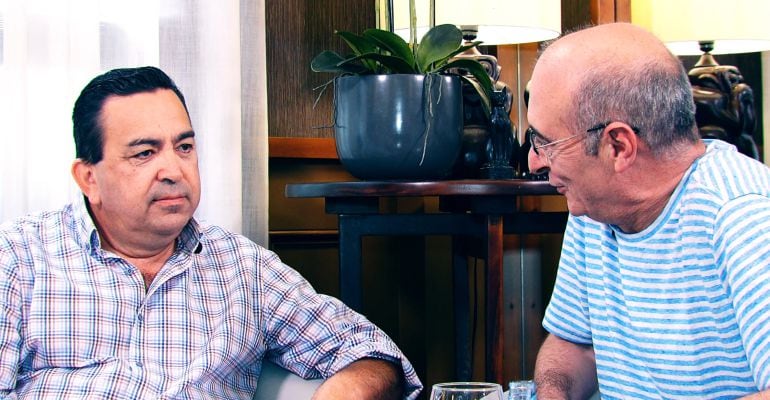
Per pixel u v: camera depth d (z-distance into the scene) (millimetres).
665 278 1211
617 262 1299
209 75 2014
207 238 1610
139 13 1979
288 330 1609
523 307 2457
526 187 1810
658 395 1272
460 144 1886
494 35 2223
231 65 2021
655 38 1191
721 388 1195
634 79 1148
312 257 2361
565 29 2393
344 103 1853
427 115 1807
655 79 1150
